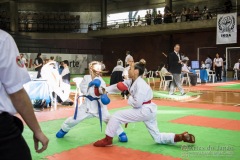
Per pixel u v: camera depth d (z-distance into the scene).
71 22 35.12
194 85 17.81
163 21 28.06
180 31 27.69
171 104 10.29
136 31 29.12
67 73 10.88
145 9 33.91
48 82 9.28
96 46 34.41
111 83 11.68
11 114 1.67
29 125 1.79
